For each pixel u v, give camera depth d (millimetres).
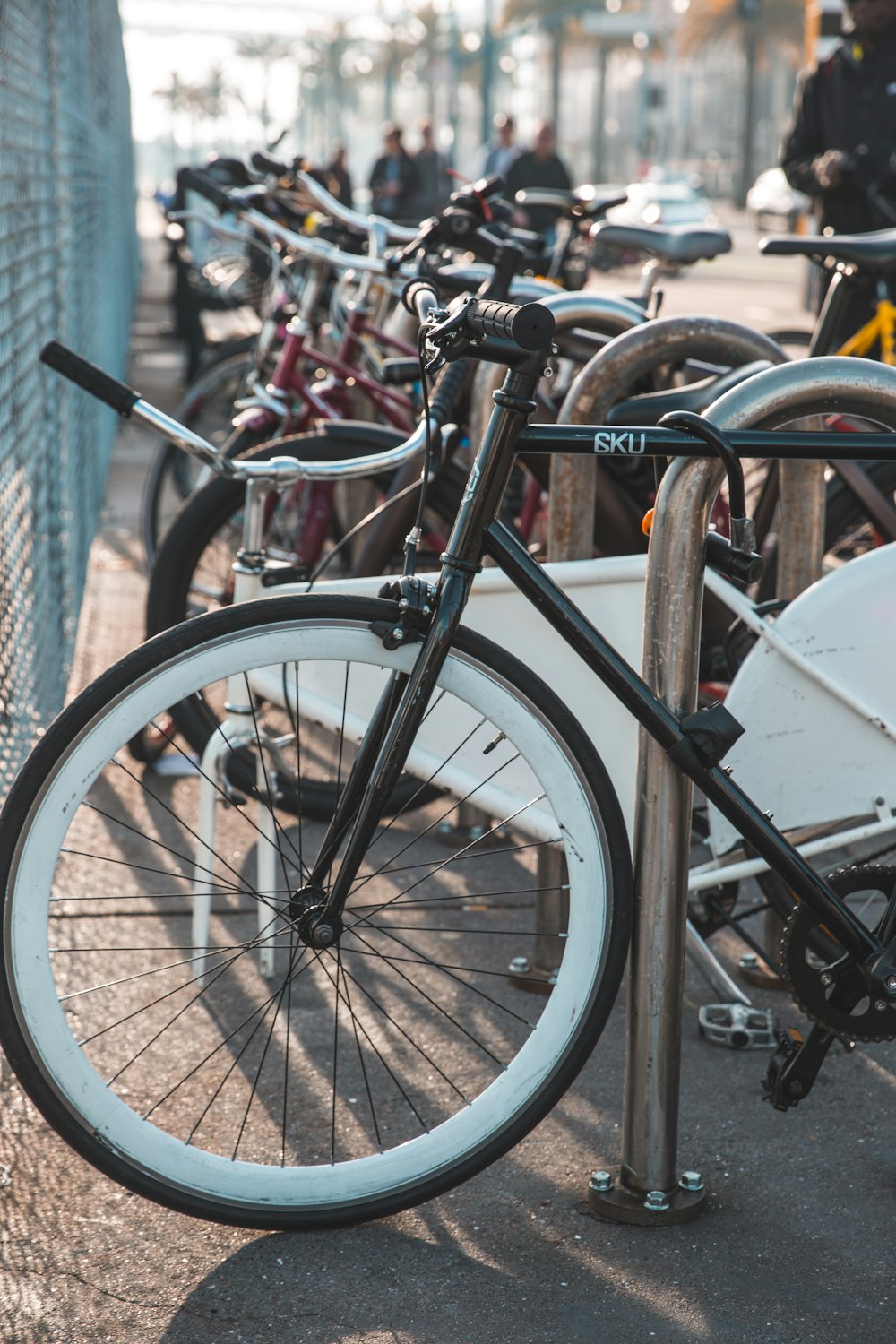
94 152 7320
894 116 5008
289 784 2811
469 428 2906
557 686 2223
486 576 2188
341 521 3850
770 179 33094
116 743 1682
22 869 1665
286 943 2551
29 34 3393
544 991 2432
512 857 3021
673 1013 1814
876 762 2186
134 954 2545
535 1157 1990
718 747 1739
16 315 3000
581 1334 1648
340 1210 1801
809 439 1729
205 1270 1753
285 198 4145
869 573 2143
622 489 2770
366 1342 1635
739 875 2227
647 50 51938
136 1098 2102
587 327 2926
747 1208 1884
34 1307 1682
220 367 5098
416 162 14648
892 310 4152
